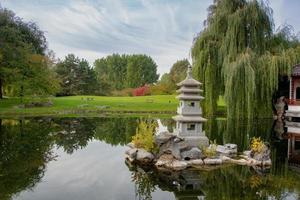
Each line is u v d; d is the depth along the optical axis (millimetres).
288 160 16312
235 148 17328
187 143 17266
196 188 11914
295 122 31625
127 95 80875
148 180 12844
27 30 49000
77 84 76812
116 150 18594
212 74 30281
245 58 27766
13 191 11039
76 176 13062
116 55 113812
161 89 76438
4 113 37594
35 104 43688
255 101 28641
